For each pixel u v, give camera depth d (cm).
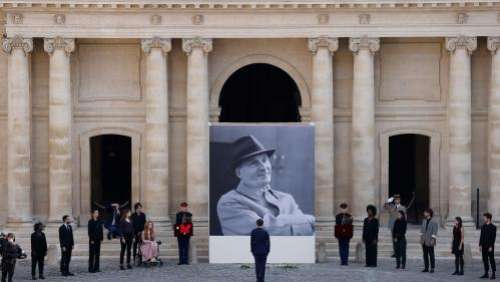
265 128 10575
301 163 10581
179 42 11694
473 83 11756
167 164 11644
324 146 11600
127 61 11812
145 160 11794
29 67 11669
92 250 10306
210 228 10600
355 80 11569
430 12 11488
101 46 11794
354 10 11475
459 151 11612
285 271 10250
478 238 11456
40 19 11506
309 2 11406
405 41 11781
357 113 11588
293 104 13238
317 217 11619
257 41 11756
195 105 11575
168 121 11712
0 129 11838
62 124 11581
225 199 10581
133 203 11838
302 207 10594
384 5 11425
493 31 11481
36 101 11781
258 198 10581
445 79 11812
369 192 11606
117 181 13125
